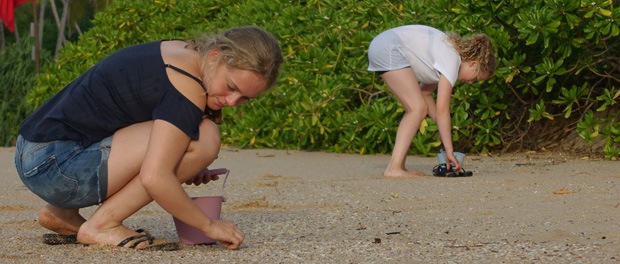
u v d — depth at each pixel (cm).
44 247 470
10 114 1630
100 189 446
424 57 761
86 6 3488
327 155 1015
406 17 1051
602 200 611
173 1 1427
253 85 429
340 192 691
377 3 1112
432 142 984
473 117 1016
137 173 450
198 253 448
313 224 549
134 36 1416
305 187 725
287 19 1180
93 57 1384
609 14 858
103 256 439
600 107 930
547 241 474
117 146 445
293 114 1078
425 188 697
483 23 940
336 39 1122
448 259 432
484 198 638
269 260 432
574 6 863
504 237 491
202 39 447
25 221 577
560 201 612
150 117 446
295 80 1105
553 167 833
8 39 4041
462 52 757
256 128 1104
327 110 1057
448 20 985
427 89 812
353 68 1061
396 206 616
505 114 996
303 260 432
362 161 941
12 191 742
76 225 486
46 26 4194
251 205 631
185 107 428
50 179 445
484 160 923
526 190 670
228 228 452
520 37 880
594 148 968
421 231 519
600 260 423
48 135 446
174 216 449
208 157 442
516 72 923
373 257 438
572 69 917
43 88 1343
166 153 425
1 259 441
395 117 1025
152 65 438
